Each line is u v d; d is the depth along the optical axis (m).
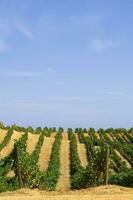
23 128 132.25
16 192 36.06
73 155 98.12
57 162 91.00
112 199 30.62
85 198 31.19
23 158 52.88
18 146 52.88
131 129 147.50
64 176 81.31
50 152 108.44
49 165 87.06
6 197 32.62
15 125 130.50
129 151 102.88
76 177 61.47
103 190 35.22
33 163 54.78
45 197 32.16
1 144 104.06
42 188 54.81
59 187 69.75
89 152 107.69
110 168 82.94
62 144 121.19
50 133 138.62
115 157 93.44
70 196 32.38
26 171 52.69
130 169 77.12
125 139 138.25
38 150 105.00
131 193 33.62
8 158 54.84
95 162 52.59
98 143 121.12
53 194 35.09
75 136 133.50
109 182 53.31
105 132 148.25
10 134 116.00
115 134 144.88
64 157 102.88
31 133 134.88
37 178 53.97
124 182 53.09
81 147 118.06
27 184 52.97
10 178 64.75
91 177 53.56
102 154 51.91
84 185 54.59
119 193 33.62
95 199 30.70
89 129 150.25
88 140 121.69
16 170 52.47
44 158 101.00
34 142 118.94
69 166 92.06
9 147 107.00
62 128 153.00
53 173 75.00
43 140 122.19
